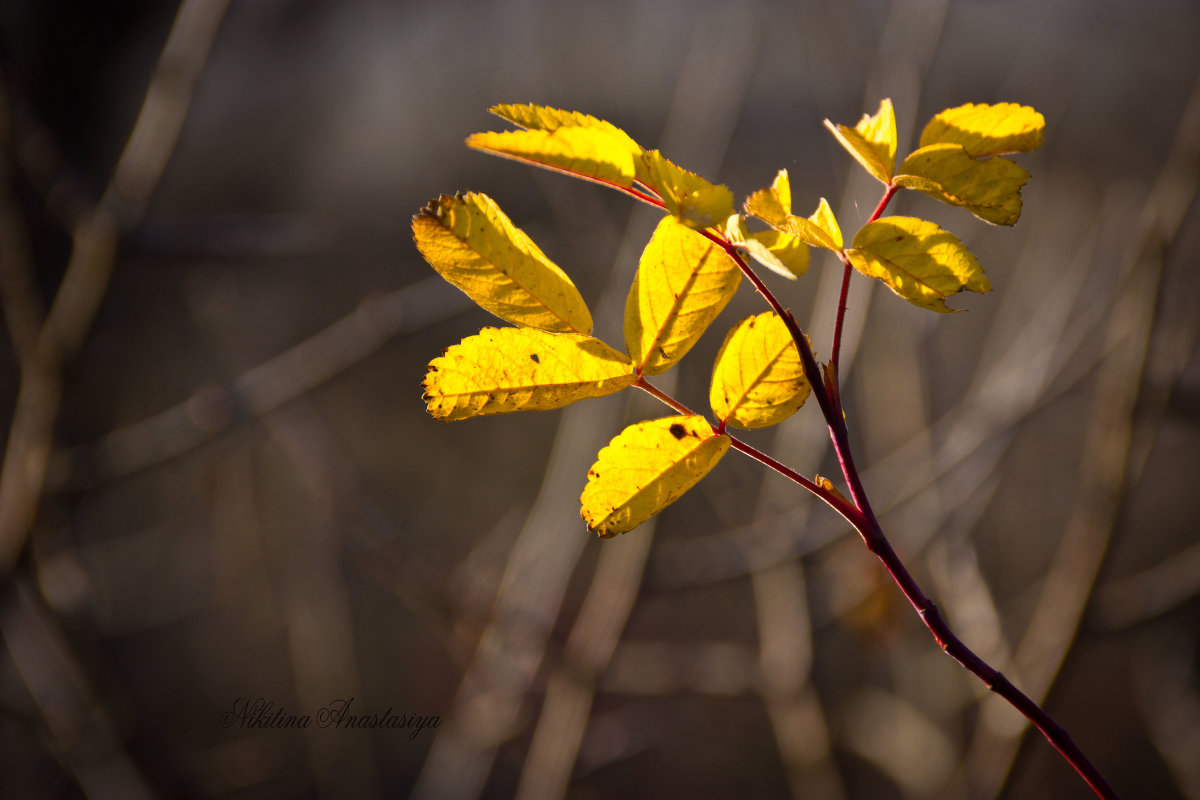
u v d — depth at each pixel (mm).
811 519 1443
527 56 2117
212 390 1285
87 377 1817
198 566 2012
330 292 2121
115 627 1876
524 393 560
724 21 1528
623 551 1382
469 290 555
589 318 559
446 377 558
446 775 1368
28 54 1579
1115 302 1308
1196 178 1103
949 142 567
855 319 1366
